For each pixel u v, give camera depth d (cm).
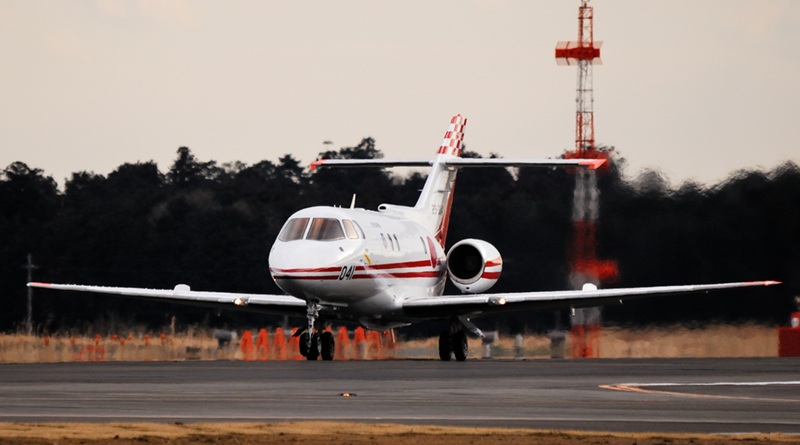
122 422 5416
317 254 11306
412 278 12781
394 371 9444
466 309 12188
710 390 7550
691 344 17025
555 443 4834
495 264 13050
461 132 14750
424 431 5100
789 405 6494
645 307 17550
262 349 15912
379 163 14312
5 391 7200
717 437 5025
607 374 9206
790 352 16350
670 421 5709
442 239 14262
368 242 11869
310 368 9881
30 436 4800
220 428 5119
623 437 5000
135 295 11881
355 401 6619
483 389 7544
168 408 6153
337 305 11794
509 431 5125
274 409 6138
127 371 9356
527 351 17750
